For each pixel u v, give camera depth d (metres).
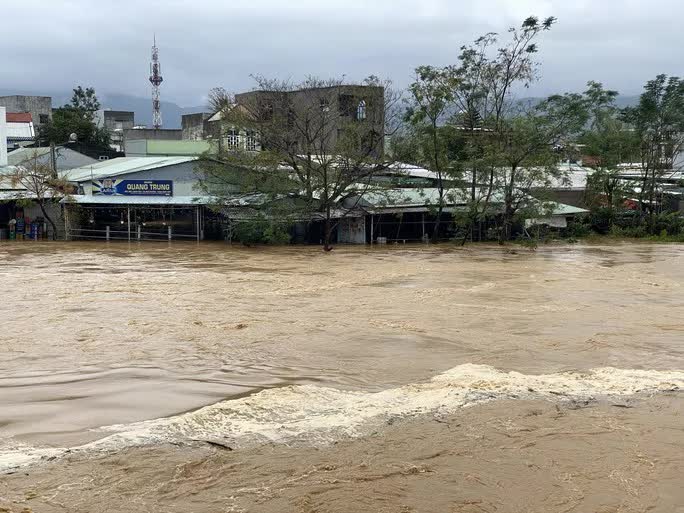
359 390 11.45
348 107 43.78
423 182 48.50
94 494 7.53
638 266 30.59
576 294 21.88
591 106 53.12
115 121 91.69
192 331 15.88
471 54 47.44
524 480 8.08
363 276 26.31
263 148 43.38
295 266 30.03
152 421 9.79
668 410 10.55
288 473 8.12
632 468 8.45
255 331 15.93
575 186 55.53
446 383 11.80
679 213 52.38
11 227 44.91
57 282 24.09
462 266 30.17
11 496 7.45
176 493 7.58
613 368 12.98
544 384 11.83
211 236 45.56
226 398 10.95
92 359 13.34
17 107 78.19
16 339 14.97
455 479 8.06
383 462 8.48
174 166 45.19
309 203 41.03
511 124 45.53
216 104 43.81
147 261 32.00
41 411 10.21
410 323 16.95
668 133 53.50
